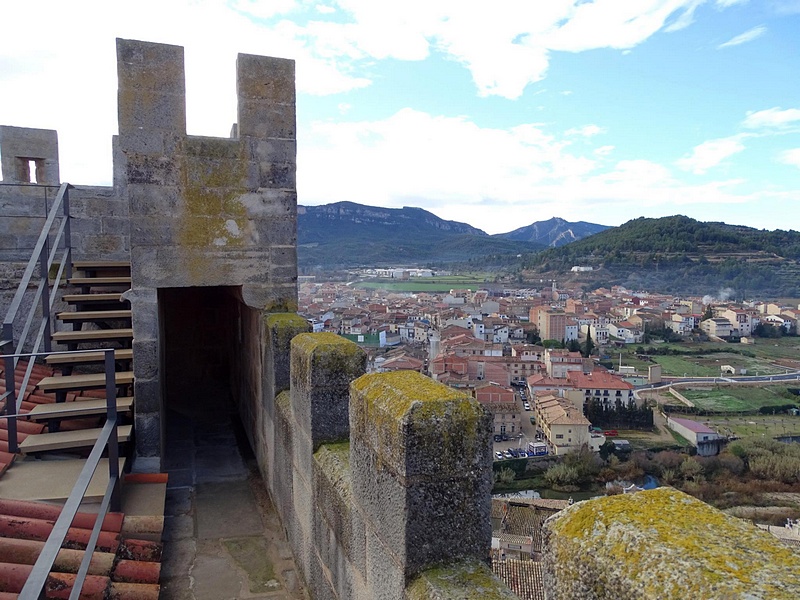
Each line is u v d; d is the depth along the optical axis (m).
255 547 4.54
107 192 7.62
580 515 1.36
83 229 7.54
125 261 7.52
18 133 7.49
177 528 4.85
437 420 2.05
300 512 4.01
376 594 2.35
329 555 3.21
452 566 2.05
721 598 0.96
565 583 1.29
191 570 4.22
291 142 5.66
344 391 3.64
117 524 4.05
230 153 5.47
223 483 5.79
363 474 2.50
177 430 7.39
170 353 8.84
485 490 2.12
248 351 6.82
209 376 9.02
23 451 4.54
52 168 7.66
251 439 6.64
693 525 1.20
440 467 2.06
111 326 6.98
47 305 5.81
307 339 3.96
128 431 5.02
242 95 5.48
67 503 2.69
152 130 5.23
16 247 7.28
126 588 3.46
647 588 1.07
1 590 3.03
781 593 0.94
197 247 5.43
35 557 3.32
